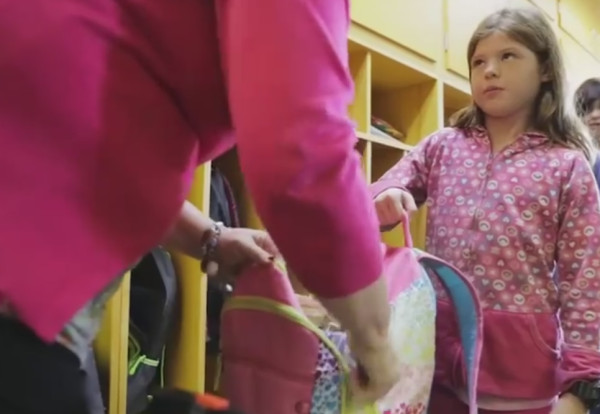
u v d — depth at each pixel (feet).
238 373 2.20
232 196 4.94
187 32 1.37
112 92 1.29
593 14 13.64
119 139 1.29
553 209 3.36
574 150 3.53
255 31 1.24
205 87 1.42
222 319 2.29
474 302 2.92
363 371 1.81
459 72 7.89
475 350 2.90
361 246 1.35
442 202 3.70
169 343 4.44
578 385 3.07
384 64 6.87
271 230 1.29
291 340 2.10
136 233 1.30
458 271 2.91
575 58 12.35
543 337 3.28
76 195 1.24
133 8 1.32
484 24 3.84
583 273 3.21
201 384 4.34
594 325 3.15
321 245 1.30
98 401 1.35
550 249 3.36
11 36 1.23
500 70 3.64
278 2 1.24
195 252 2.34
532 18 3.76
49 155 1.22
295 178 1.20
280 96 1.21
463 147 3.76
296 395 2.09
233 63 1.27
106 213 1.27
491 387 3.28
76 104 1.25
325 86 1.26
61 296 1.16
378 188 3.56
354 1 6.08
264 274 2.18
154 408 1.70
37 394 1.19
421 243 5.45
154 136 1.35
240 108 1.24
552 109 3.70
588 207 3.29
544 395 3.26
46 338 1.13
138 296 4.12
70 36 1.25
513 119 3.69
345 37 1.42
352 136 1.33
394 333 2.39
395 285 2.54
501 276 3.37
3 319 1.18
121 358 3.75
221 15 1.35
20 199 1.19
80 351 1.30
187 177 1.46
